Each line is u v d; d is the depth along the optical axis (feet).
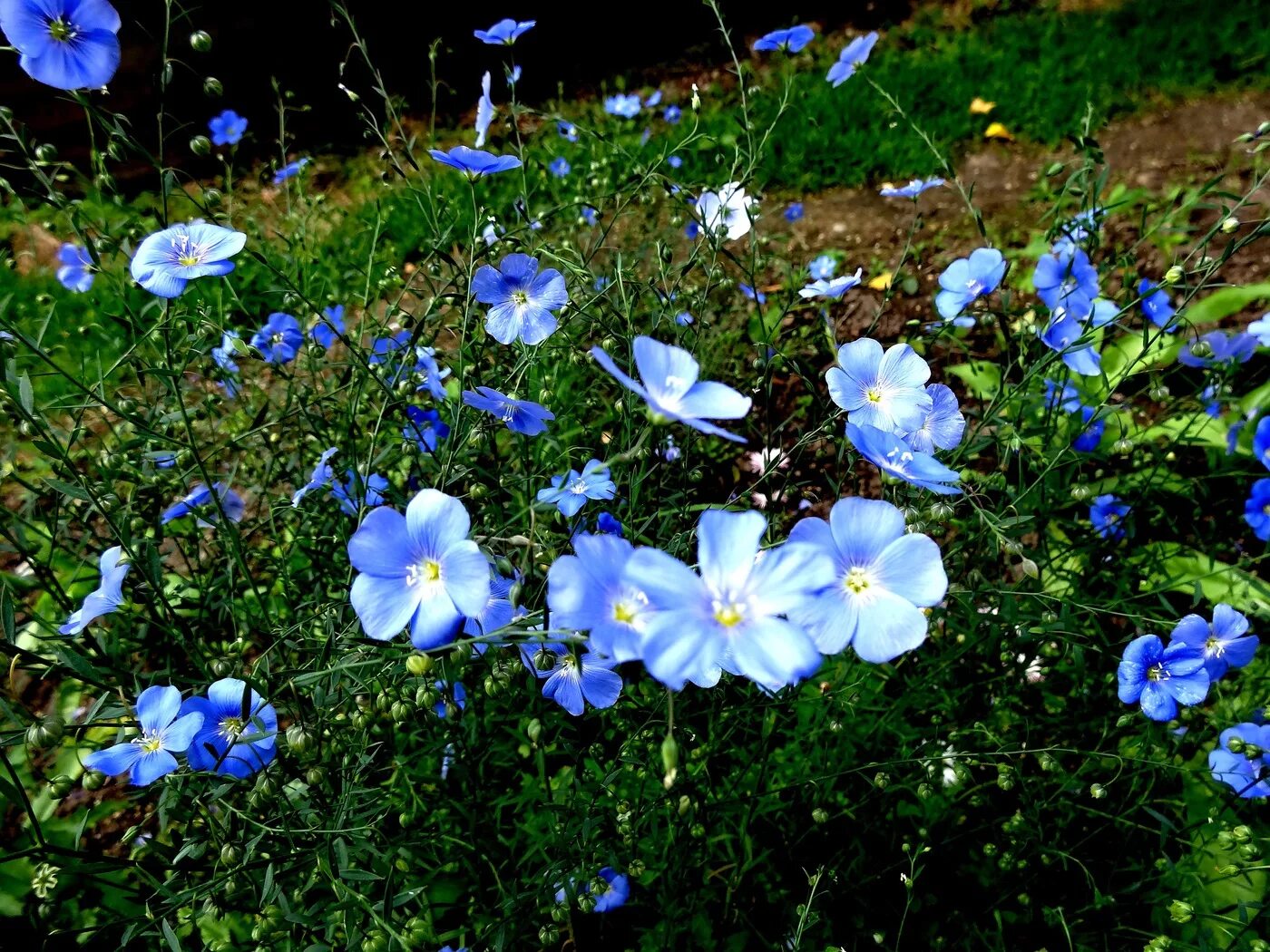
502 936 0.87
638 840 1.00
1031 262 2.11
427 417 1.21
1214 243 2.12
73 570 1.35
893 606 0.71
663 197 1.77
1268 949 0.90
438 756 1.09
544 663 0.82
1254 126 2.65
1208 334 1.37
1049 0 3.43
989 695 1.18
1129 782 1.12
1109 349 1.65
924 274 2.22
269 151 3.04
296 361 1.33
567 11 3.44
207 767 0.86
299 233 1.41
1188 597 1.33
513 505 1.07
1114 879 1.12
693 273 1.79
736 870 1.05
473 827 0.96
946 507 0.85
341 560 1.14
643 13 3.50
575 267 0.99
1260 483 1.17
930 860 1.13
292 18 3.12
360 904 0.78
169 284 0.86
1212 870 1.09
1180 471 1.56
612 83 3.38
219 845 0.86
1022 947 1.10
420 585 0.72
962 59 3.02
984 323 1.23
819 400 1.03
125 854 1.19
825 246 2.38
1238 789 1.07
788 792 1.13
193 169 2.95
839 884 1.07
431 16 3.32
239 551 0.94
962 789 1.13
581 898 0.92
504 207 2.08
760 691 1.00
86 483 0.91
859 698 1.15
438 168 2.11
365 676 0.85
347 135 3.14
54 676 0.97
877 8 3.51
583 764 1.05
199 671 1.02
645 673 1.13
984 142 2.72
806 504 1.39
